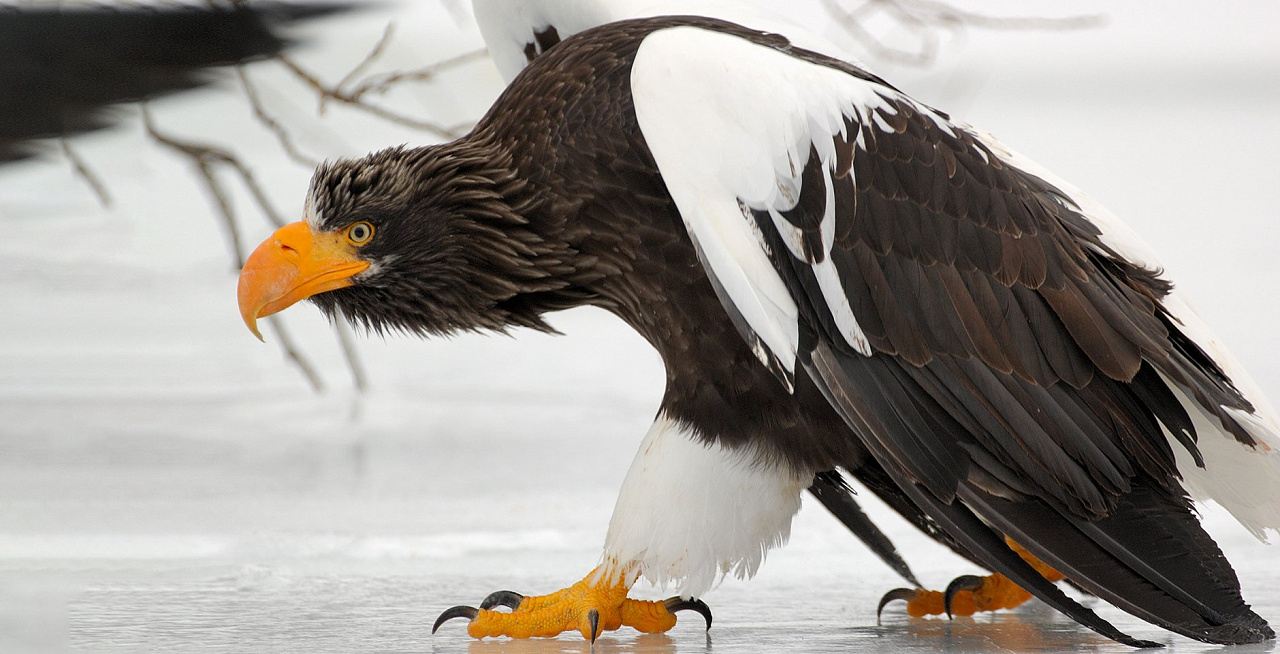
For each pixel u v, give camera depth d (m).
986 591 6.79
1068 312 5.85
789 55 6.12
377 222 6.46
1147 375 5.95
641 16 7.23
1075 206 6.54
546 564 7.72
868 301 5.84
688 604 6.44
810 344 5.83
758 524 6.21
